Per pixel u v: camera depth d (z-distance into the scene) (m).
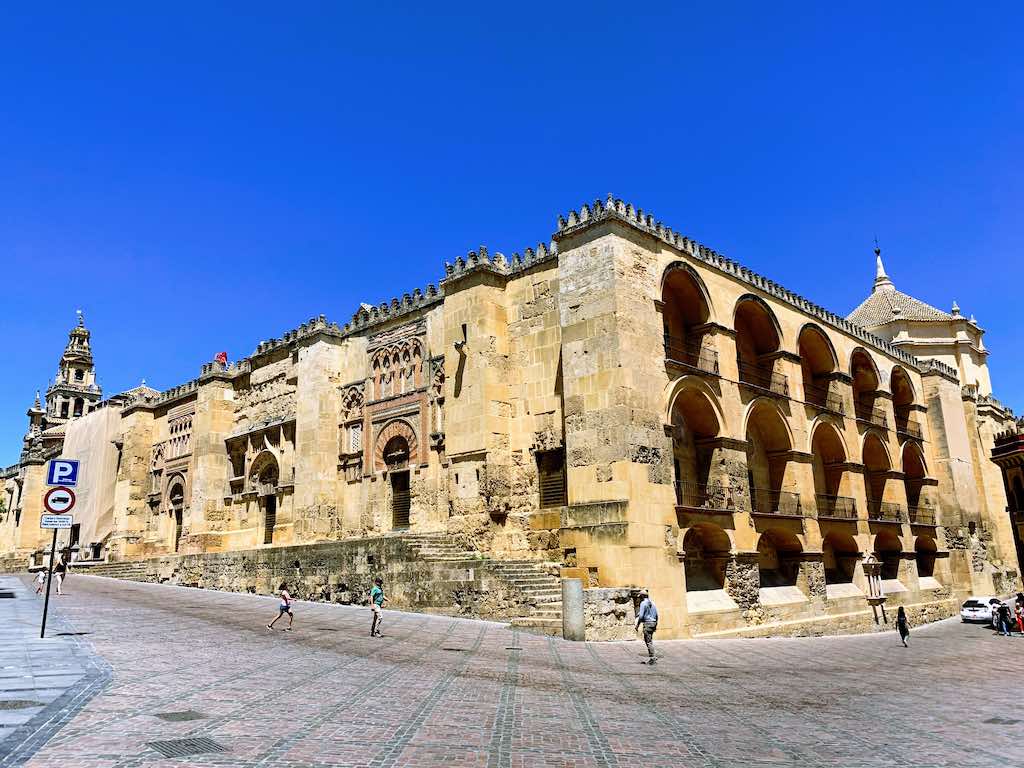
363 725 11.58
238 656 18.28
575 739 11.46
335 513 42.19
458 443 35.69
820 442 44.00
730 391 34.91
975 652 28.94
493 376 35.38
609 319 29.80
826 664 22.97
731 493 33.41
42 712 11.18
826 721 13.67
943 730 13.08
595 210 31.36
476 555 33.66
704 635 29.62
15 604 30.52
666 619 27.97
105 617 26.25
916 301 69.75
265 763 9.27
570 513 29.42
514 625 26.45
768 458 39.44
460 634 24.55
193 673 15.48
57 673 14.54
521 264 36.44
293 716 11.91
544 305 35.19
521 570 30.45
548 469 33.84
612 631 25.47
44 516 19.83
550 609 27.27
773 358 39.91
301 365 44.47
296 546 37.94
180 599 35.72
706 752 11.04
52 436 87.81
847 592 41.34
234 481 50.59
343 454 42.59
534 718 12.79
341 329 44.88
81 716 11.16
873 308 70.12
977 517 55.22
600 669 19.17
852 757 11.02
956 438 55.22
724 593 32.44
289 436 46.22
